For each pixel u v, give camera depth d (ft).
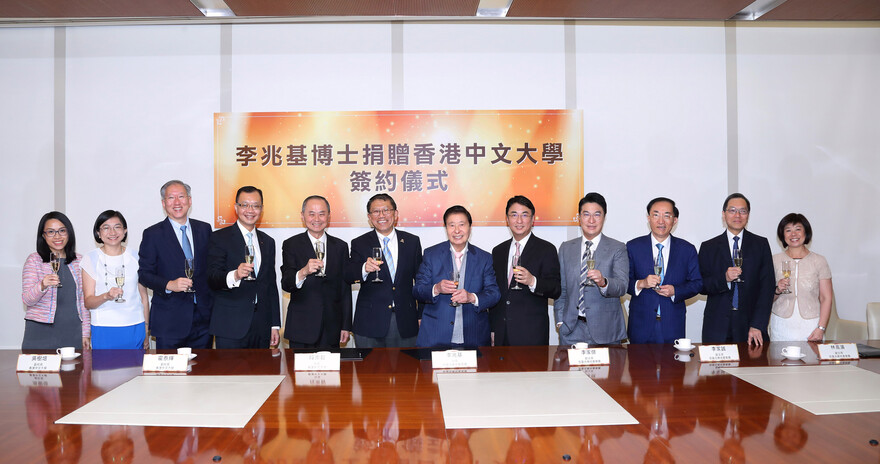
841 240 16.14
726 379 7.16
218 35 15.69
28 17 11.75
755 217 16.07
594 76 15.88
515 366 7.95
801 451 4.94
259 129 15.69
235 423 5.65
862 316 16.14
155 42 15.69
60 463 4.75
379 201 12.62
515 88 15.81
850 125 16.14
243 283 11.99
